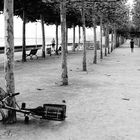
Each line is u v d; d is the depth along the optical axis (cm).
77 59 2950
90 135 652
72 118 790
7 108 727
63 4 1303
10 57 754
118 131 679
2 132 673
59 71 1895
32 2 2258
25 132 673
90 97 1066
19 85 1333
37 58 2998
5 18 746
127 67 2172
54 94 1123
